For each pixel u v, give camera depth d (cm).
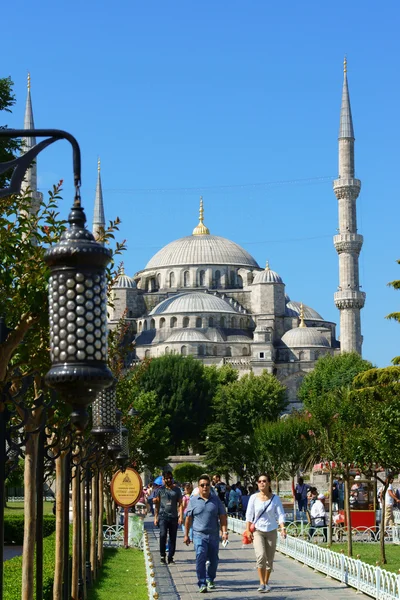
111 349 2847
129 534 3978
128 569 3039
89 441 2327
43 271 1287
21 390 1188
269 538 2250
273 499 2259
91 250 791
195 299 18600
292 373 17738
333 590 2289
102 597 2312
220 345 17838
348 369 14412
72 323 786
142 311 19688
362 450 3045
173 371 14662
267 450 6419
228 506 5578
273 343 18662
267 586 2250
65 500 1862
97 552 3138
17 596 1833
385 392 3750
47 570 2231
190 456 13050
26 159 932
